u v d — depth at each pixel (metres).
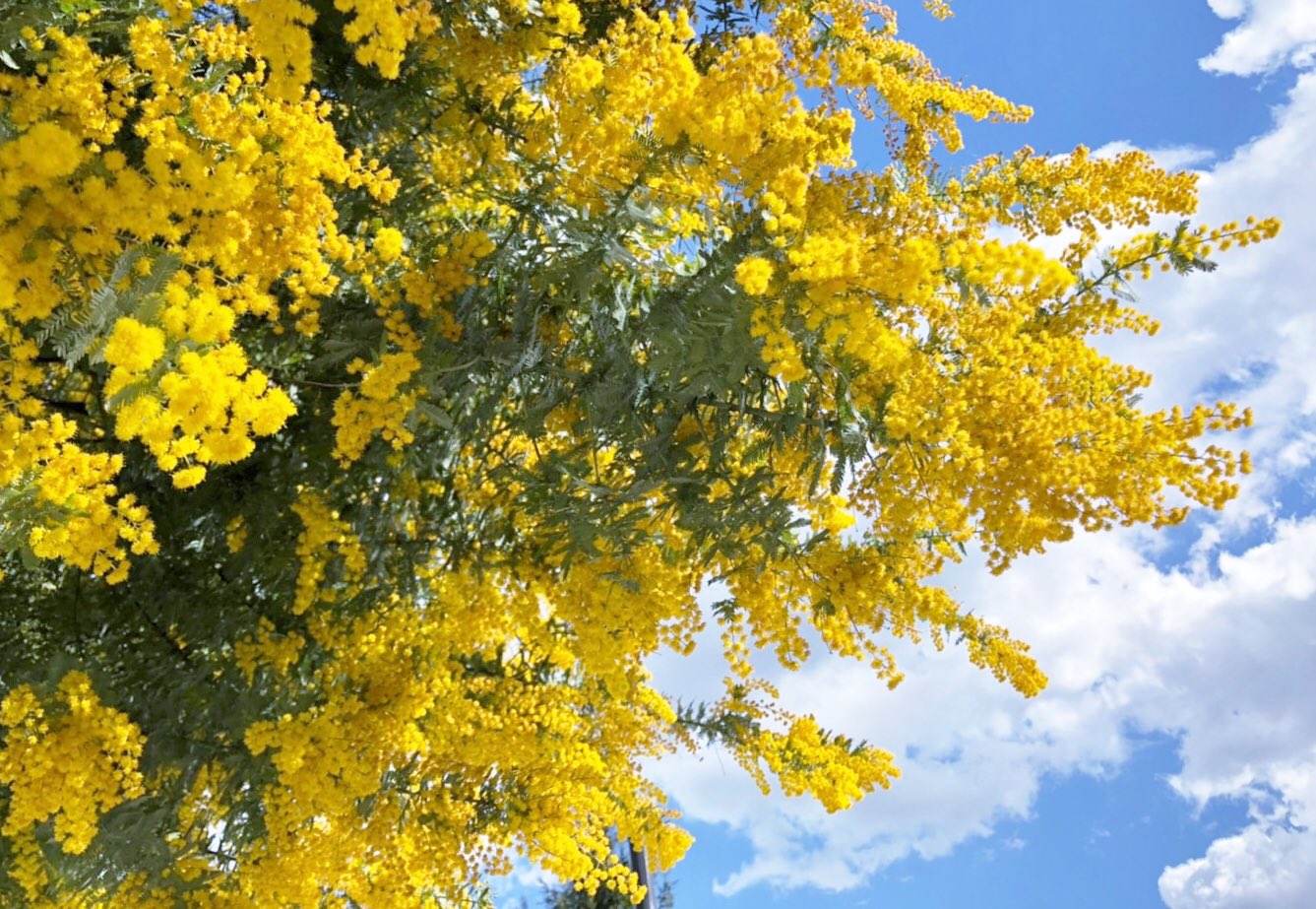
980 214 3.68
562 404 4.11
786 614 4.04
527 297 3.69
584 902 8.73
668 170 3.34
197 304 2.21
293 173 2.70
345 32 2.56
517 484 4.47
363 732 4.37
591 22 4.53
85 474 2.70
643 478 3.70
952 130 3.80
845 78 3.47
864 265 2.52
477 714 4.80
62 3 2.79
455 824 4.77
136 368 2.12
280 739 3.99
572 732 5.00
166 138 2.51
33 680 3.91
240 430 2.27
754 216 3.14
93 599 4.46
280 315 3.94
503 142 4.25
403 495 4.74
